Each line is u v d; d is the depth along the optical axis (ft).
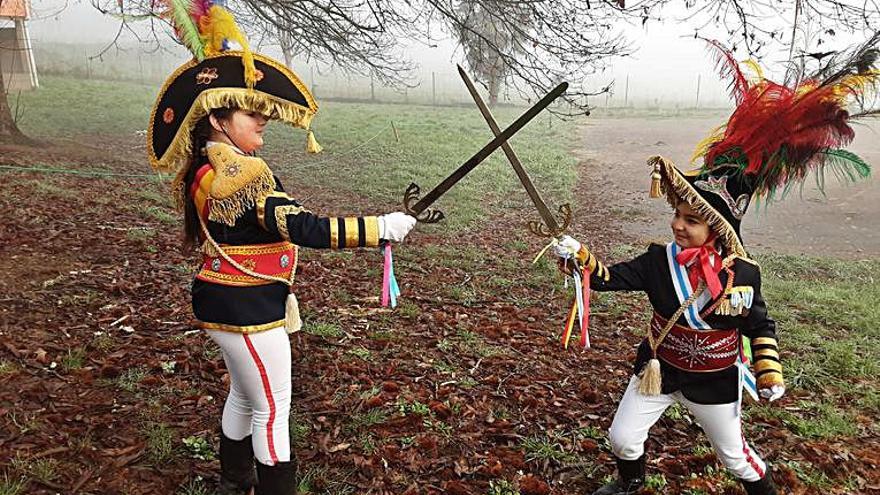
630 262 10.48
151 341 15.71
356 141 64.03
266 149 57.57
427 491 11.49
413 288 23.44
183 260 22.27
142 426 12.30
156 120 9.31
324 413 13.55
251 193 8.76
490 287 24.91
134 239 23.73
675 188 9.59
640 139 76.59
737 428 10.36
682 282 9.98
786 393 16.85
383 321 19.38
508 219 41.91
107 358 14.61
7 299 17.03
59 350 14.79
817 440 14.51
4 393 12.82
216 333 9.21
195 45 9.05
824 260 34.81
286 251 9.32
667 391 10.36
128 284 19.08
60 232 23.45
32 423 11.94
